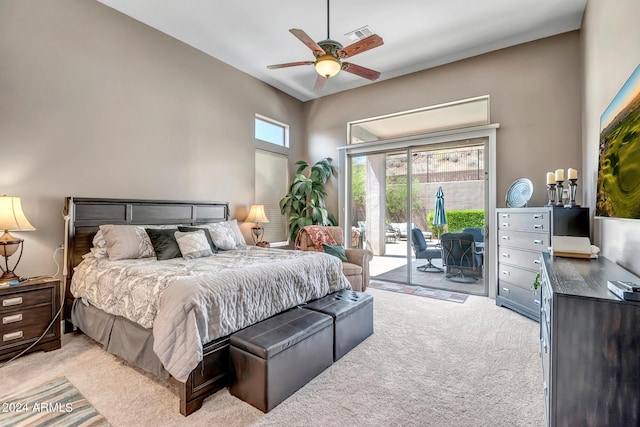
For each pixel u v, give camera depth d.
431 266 4.75
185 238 3.14
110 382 2.07
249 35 3.85
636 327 1.22
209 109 4.35
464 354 2.49
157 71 3.75
